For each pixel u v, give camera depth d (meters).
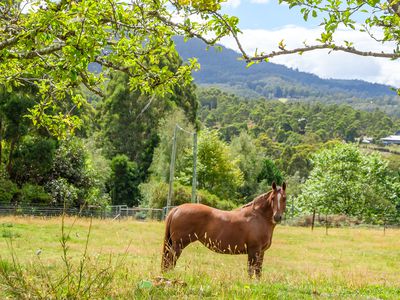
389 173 70.38
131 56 8.08
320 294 9.33
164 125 67.44
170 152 64.62
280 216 12.02
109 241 22.39
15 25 7.66
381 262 22.67
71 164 48.03
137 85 8.66
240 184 68.38
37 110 10.14
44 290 6.00
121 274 7.64
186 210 12.32
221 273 9.59
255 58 5.68
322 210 64.50
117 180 64.62
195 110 78.94
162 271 9.88
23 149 43.97
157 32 7.88
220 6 7.07
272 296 7.88
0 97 39.50
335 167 65.50
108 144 70.50
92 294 6.12
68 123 10.50
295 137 182.12
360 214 63.69
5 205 40.88
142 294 6.83
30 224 29.47
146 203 58.19
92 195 49.72
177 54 8.35
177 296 7.04
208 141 64.62
